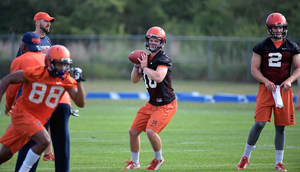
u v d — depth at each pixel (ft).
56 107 57.36
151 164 67.36
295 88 247.91
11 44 266.57
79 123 118.93
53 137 59.36
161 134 103.35
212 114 139.74
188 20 382.83
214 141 94.73
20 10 326.65
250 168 69.31
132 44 282.97
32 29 328.49
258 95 69.05
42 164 71.77
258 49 68.74
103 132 105.09
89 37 259.80
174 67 285.64
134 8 362.53
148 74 63.93
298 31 313.12
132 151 68.33
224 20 353.51
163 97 65.92
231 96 178.09
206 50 284.61
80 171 66.39
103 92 191.62
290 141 94.84
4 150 55.98
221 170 67.77
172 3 382.63
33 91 53.67
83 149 84.99
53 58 52.34
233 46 281.54
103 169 67.92
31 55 63.26
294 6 336.29
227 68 281.54
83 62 279.49
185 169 68.44
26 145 57.06
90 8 339.36
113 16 353.31
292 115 68.03
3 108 145.28
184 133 104.83
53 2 333.83
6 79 52.70
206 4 366.22
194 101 178.29
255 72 68.54
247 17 355.77
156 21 366.02
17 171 56.80
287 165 71.97
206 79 284.20
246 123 121.29
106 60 265.13
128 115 135.13
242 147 88.38
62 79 54.39
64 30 326.03
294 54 68.33
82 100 55.36
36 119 54.49
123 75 283.79
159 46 65.26
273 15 67.92
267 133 106.22
